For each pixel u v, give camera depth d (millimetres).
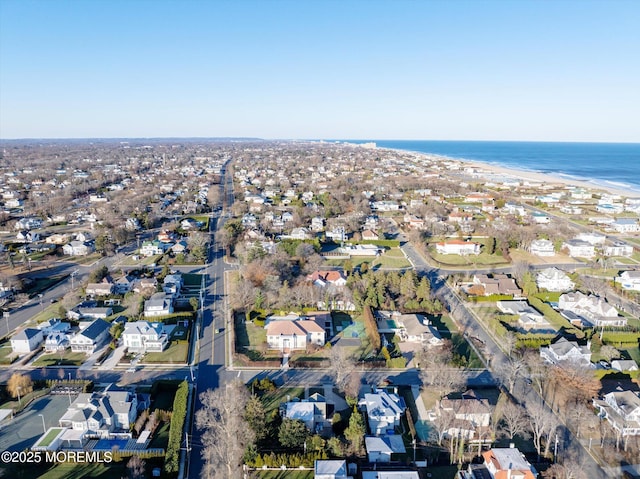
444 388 94812
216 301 147250
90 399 88250
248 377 103438
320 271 156750
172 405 92750
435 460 78000
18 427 85312
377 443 79125
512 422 84688
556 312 135375
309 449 78312
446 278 170125
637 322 131750
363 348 117062
